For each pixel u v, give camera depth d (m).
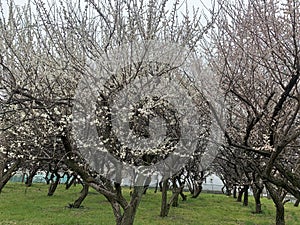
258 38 6.54
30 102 6.75
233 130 8.31
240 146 7.07
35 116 6.89
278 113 6.98
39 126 7.71
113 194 7.82
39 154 7.84
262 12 6.36
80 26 7.07
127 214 7.81
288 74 6.39
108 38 7.31
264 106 6.63
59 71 7.34
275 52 6.26
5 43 7.15
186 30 7.49
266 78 7.37
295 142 7.61
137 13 7.02
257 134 7.93
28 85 7.70
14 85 6.62
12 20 7.18
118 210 7.98
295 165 7.43
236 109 7.89
